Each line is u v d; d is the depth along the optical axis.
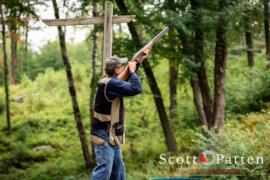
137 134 20.12
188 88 22.91
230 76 21.69
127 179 11.93
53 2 14.71
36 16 14.50
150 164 12.45
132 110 22.77
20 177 16.34
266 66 18.55
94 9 15.17
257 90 17.77
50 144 20.59
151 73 15.54
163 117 16.03
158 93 15.79
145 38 15.45
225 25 13.69
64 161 17.56
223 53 14.09
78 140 20.89
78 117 16.28
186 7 14.19
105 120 4.95
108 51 6.14
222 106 14.10
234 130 12.51
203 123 16.55
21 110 25.39
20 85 29.48
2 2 14.04
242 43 23.03
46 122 23.30
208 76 18.06
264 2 15.23
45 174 16.34
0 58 21.77
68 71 16.11
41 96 27.30
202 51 14.80
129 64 4.96
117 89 4.80
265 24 17.89
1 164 17.86
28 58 37.12
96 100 5.00
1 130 22.59
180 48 14.79
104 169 4.92
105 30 6.15
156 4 14.12
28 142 20.80
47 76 29.73
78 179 14.31
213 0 13.93
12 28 14.81
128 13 14.09
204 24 13.66
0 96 27.28
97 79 14.51
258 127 11.65
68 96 26.97
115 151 5.13
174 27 13.43
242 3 13.41
